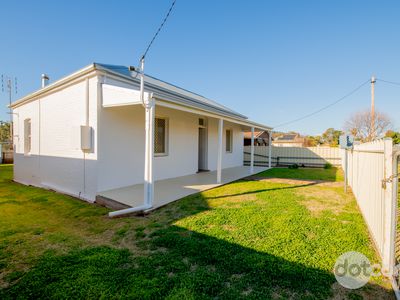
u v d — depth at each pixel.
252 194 5.91
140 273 2.29
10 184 8.45
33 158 8.06
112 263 2.49
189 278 2.18
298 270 2.30
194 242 2.99
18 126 9.11
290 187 6.99
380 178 2.77
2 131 32.28
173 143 8.36
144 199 4.59
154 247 2.91
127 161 6.34
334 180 8.57
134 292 1.98
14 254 2.76
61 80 6.29
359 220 3.87
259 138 23.27
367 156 3.87
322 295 1.95
